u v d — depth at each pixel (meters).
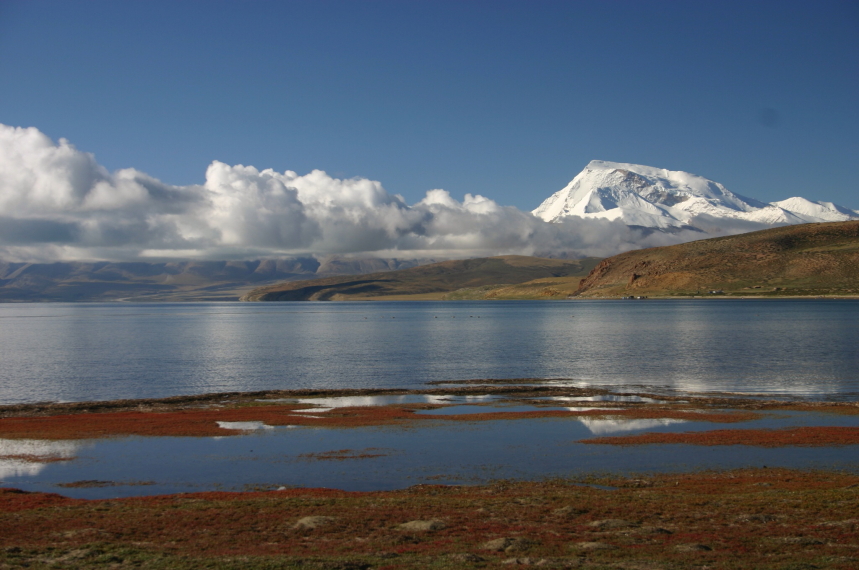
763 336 125.62
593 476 30.94
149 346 118.69
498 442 38.91
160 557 18.62
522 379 71.12
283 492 28.08
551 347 110.75
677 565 17.52
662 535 20.72
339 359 94.12
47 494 27.50
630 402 54.88
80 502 26.16
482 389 62.97
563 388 63.28
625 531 21.17
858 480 28.62
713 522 22.11
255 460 34.72
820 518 22.12
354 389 63.38
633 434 41.19
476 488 28.75
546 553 18.98
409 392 61.31
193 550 19.50
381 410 50.81
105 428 43.38
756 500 24.86
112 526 22.20
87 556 18.72
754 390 61.59
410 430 42.72
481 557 18.48
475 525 22.22
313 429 43.09
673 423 44.81
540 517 23.19
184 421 46.03
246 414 49.09
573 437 40.25
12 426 44.22
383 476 31.53
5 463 34.16
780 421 45.19
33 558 18.48
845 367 78.44
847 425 43.53
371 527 21.98
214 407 53.09
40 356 99.88
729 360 87.31
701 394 59.50
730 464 32.81
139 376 75.88
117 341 131.50
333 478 31.20
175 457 35.41
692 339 122.12
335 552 19.31
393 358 95.12
